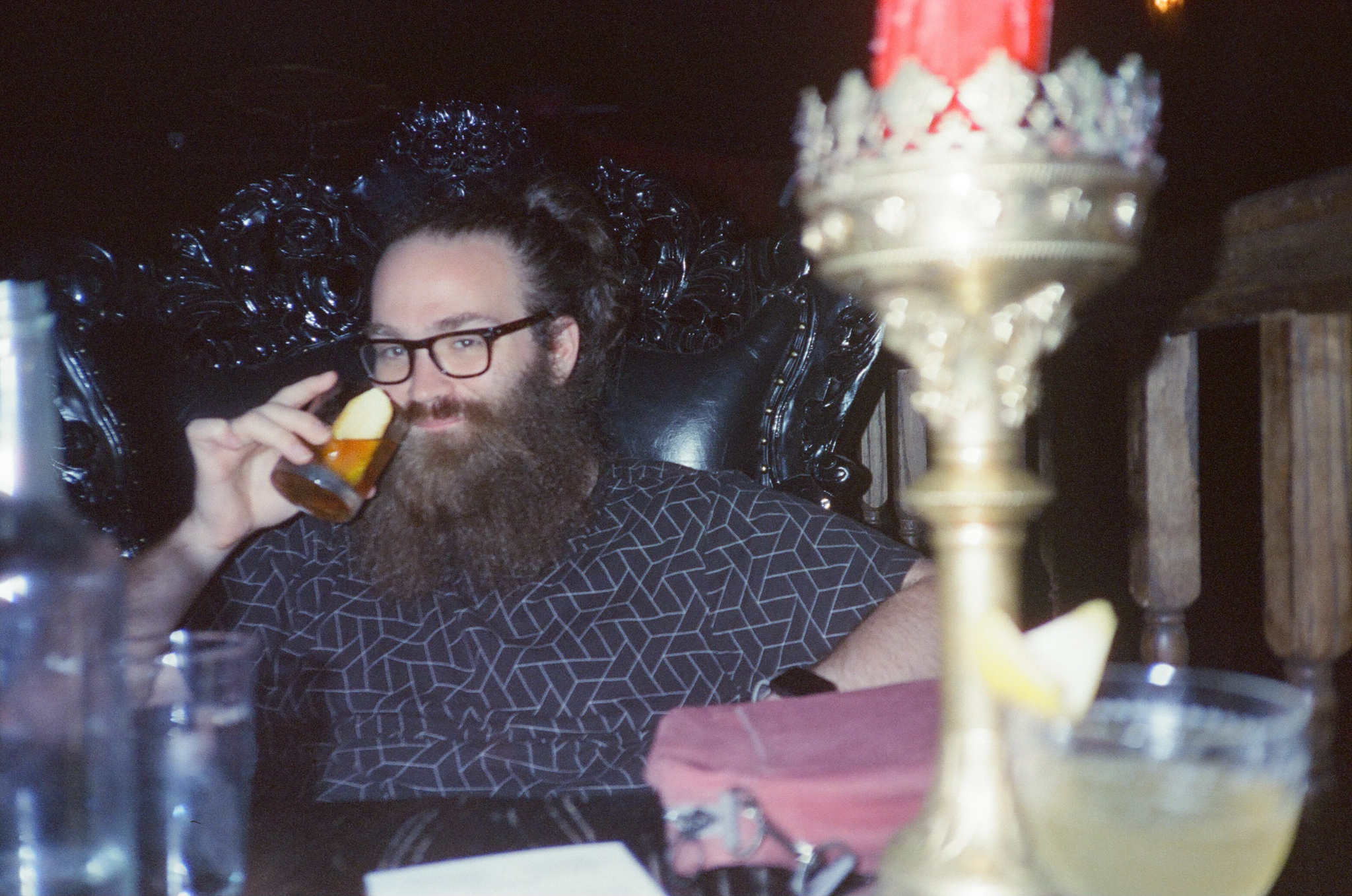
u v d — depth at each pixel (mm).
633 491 1712
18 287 569
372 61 7316
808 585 1642
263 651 1600
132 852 627
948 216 484
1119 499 2781
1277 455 1309
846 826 677
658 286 2025
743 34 6762
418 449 1604
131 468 1871
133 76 7219
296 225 1937
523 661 1559
